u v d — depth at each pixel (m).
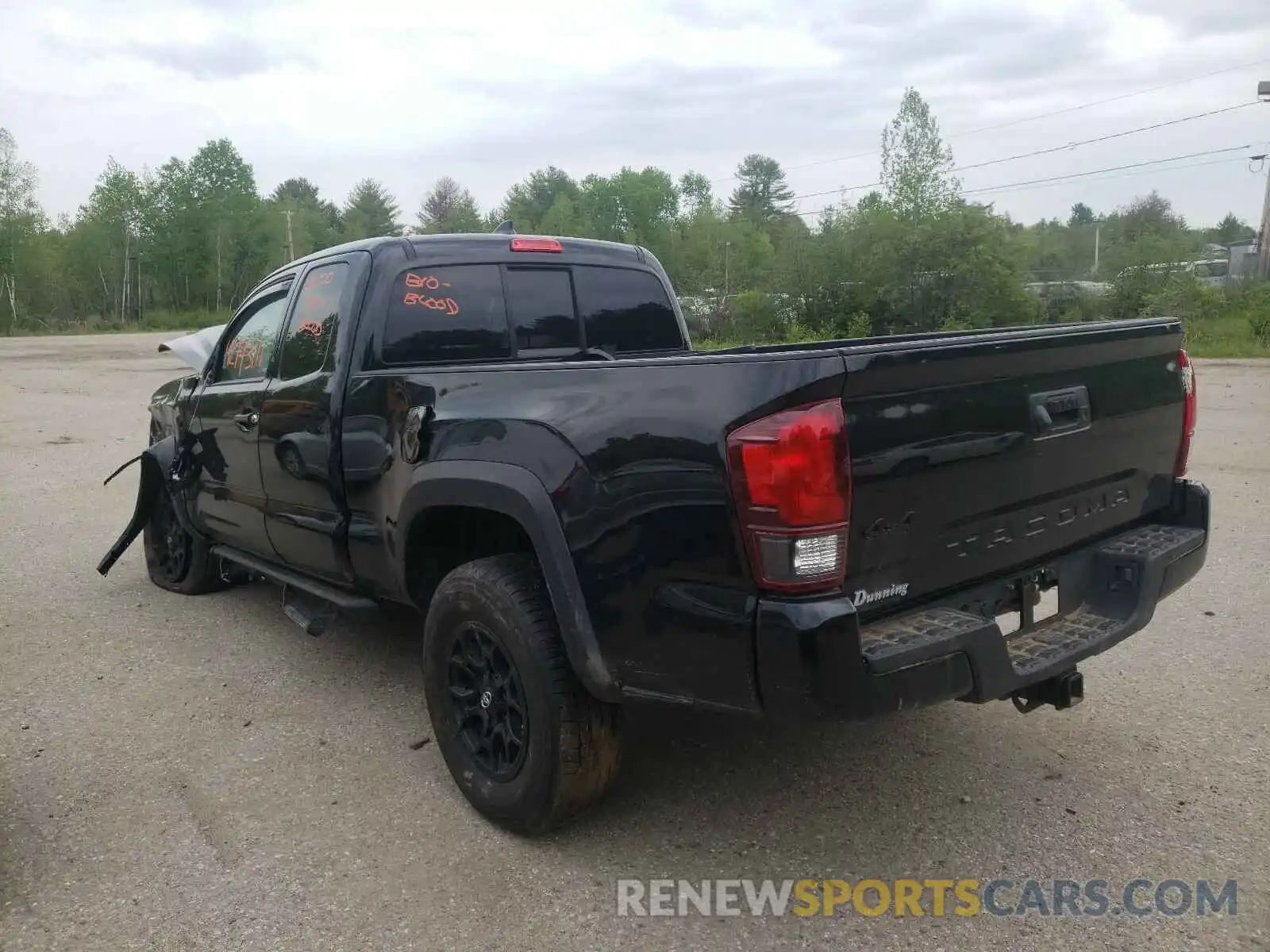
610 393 2.82
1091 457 3.23
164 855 3.14
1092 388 3.20
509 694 3.16
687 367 2.66
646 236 82.00
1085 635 3.12
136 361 30.36
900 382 2.58
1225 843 3.07
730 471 2.51
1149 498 3.61
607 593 2.81
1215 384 18.09
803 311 38.12
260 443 4.49
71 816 3.39
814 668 2.43
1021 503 3.01
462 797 3.50
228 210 81.31
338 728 4.09
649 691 2.79
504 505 3.04
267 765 3.77
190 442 5.32
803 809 3.36
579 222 80.75
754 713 2.59
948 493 2.74
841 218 38.09
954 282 34.94
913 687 2.56
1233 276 46.53
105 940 2.71
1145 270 37.56
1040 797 3.39
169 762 3.80
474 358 4.23
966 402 2.76
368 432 3.74
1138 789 3.42
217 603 5.82
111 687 4.55
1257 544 6.47
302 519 4.27
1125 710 4.06
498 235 4.42
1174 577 3.38
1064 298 39.47
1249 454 10.00
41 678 4.66
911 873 2.97
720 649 2.60
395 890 2.93
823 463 2.43
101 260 78.31
